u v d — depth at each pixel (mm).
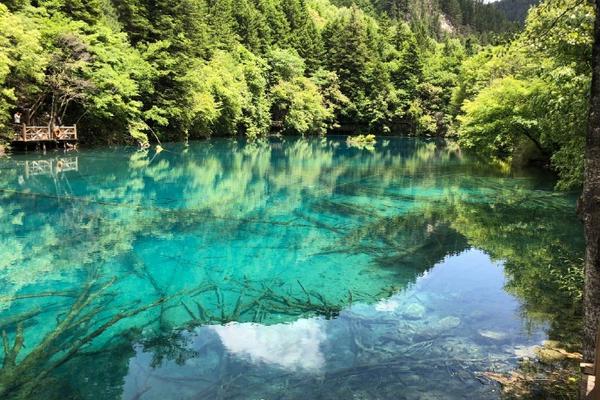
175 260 7375
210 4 45781
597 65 2771
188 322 5207
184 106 29562
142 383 3963
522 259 7777
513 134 18422
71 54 20969
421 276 6914
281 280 6648
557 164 11109
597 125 2781
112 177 15594
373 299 6000
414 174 18297
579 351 4488
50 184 13781
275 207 11625
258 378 4047
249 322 5242
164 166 19016
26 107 20656
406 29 66062
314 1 86250
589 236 2863
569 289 6289
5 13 17594
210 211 10984
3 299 5711
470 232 9531
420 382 3949
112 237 8602
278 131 44562
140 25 27594
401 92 49875
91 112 23156
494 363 4281
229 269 7031
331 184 15547
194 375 4094
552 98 10305
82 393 3803
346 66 50188
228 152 26297
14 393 3779
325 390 3850
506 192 14148
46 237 8500
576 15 6324
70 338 4762
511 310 5629
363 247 8352
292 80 44906
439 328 5102
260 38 46469
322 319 5355
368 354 4488
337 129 50406
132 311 5457
